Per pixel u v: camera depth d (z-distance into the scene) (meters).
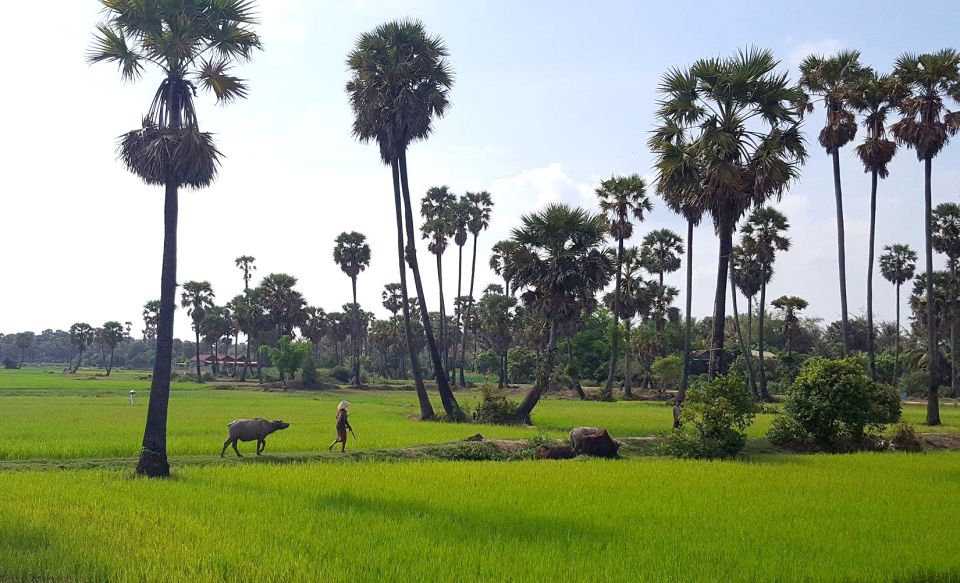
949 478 21.06
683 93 33.22
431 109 47.59
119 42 21.09
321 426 36.28
